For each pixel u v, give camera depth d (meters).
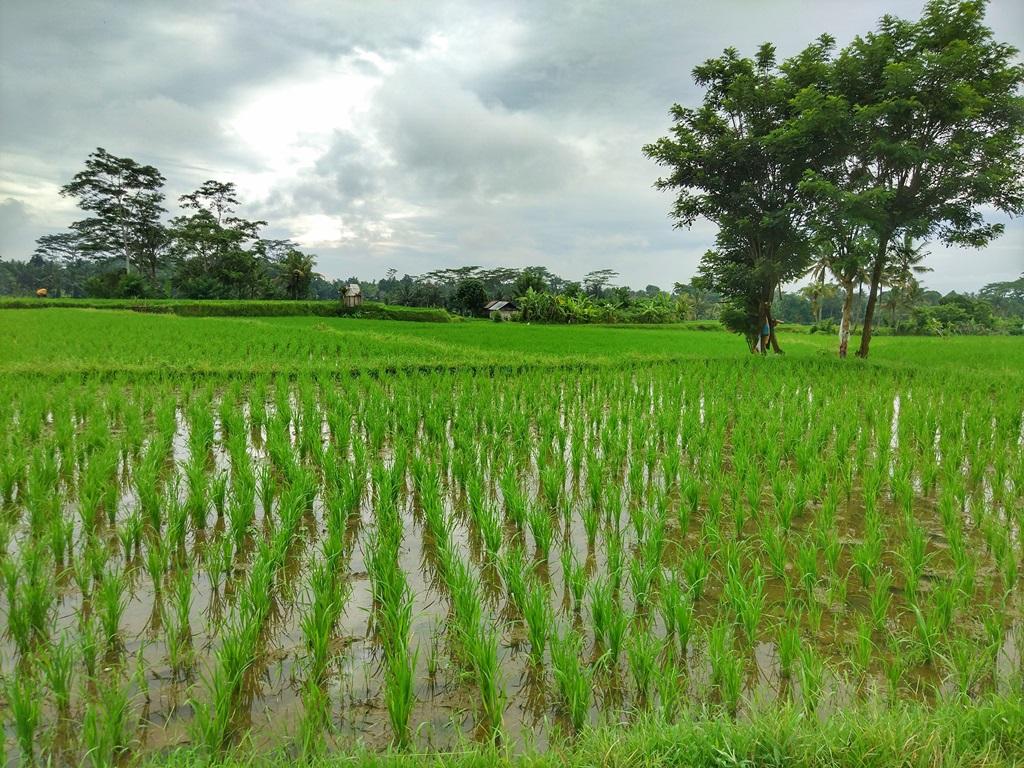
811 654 3.88
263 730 3.59
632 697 3.90
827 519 6.16
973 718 3.16
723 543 5.66
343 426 9.51
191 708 3.74
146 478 6.55
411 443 9.38
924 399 12.46
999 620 4.51
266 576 4.88
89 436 8.46
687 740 3.12
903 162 20.09
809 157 22.09
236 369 15.05
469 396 12.37
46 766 3.23
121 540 5.85
